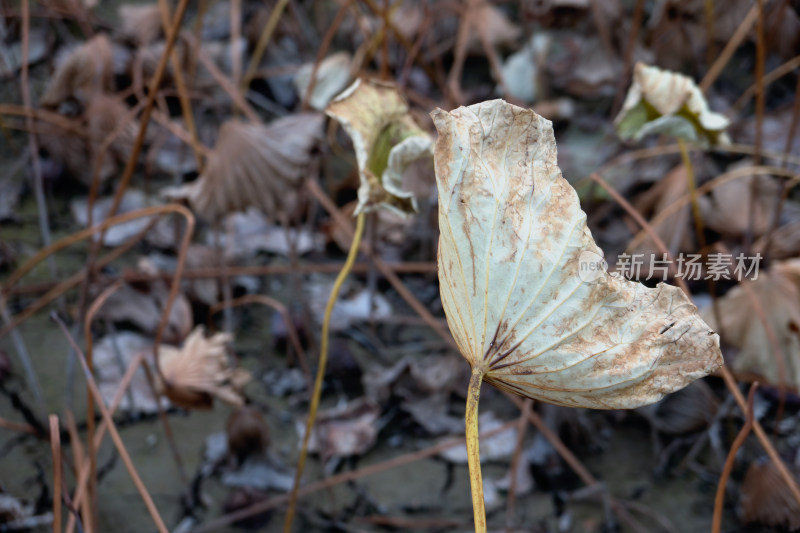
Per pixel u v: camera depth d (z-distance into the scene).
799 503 2.03
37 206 3.08
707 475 2.29
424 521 2.20
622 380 1.55
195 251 2.75
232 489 2.23
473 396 1.57
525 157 1.56
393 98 1.88
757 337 2.22
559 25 3.98
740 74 3.74
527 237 1.55
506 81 3.69
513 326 1.56
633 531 2.19
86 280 2.33
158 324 2.54
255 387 2.44
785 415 2.38
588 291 1.55
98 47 3.12
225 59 3.83
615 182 3.09
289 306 2.72
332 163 3.40
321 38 4.14
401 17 4.00
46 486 2.19
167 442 2.30
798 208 2.71
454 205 1.55
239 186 2.28
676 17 3.61
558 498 2.25
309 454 2.30
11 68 3.48
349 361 2.45
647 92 2.05
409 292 2.85
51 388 2.36
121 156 3.19
